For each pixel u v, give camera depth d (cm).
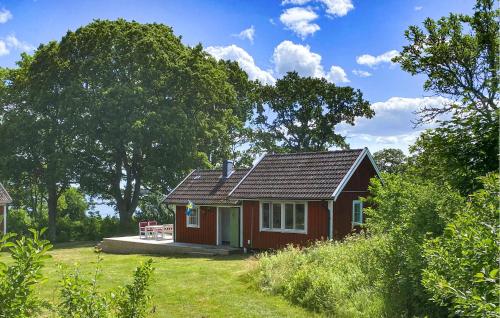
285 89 5734
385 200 1249
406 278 978
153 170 3825
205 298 1405
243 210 2605
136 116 3725
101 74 3888
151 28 4288
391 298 1051
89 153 3841
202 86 4053
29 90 4022
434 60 2033
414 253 929
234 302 1354
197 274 1795
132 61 3934
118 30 3984
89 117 3725
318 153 2630
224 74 4591
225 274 1791
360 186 2508
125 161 4088
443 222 929
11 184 4247
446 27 2044
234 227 2656
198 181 3027
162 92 3997
